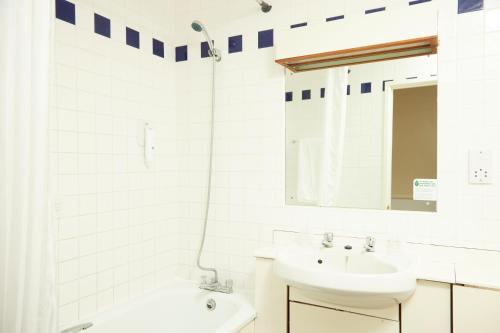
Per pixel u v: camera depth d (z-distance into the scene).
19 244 0.95
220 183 2.00
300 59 1.75
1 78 0.96
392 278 1.17
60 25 1.46
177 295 1.92
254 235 1.91
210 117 2.03
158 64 2.01
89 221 1.59
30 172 0.96
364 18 1.57
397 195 1.61
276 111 1.86
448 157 1.51
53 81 1.01
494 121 1.43
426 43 1.52
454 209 1.50
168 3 2.08
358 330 1.39
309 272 1.26
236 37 1.95
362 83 1.68
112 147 1.72
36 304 0.96
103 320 1.57
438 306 1.25
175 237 2.12
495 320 1.18
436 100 1.53
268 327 1.59
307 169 1.79
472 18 1.46
